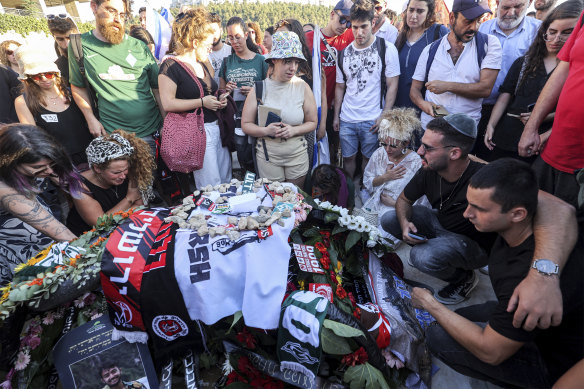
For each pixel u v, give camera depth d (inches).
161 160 133.8
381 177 123.6
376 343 67.5
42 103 119.0
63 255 71.1
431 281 108.0
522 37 133.7
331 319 63.9
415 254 96.9
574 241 54.1
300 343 62.0
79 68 121.1
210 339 74.9
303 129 119.3
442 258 91.9
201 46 120.1
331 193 111.5
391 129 110.4
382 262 96.3
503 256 61.8
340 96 154.9
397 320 77.1
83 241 76.2
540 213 57.0
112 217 80.9
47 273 66.6
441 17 182.5
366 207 127.8
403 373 72.8
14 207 74.6
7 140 71.6
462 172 87.0
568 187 90.3
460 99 131.1
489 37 123.4
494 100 140.6
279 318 64.3
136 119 128.8
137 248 69.8
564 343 57.2
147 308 66.6
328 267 81.0
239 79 155.4
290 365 65.0
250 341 68.7
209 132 127.7
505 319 55.8
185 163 121.0
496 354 57.7
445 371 78.8
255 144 124.6
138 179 96.8
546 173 95.3
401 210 101.4
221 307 67.1
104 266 66.2
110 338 69.1
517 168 55.4
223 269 67.0
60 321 73.8
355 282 92.4
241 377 70.7
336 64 152.3
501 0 132.4
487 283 104.1
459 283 98.8
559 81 90.8
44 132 77.7
